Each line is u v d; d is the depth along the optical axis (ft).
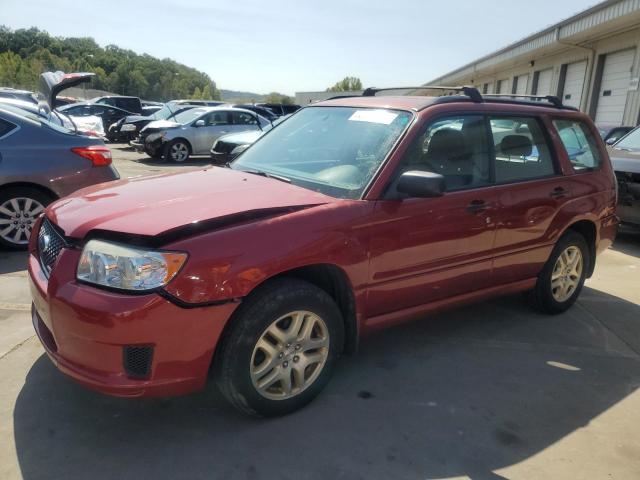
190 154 51.19
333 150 11.43
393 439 9.09
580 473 8.47
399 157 10.46
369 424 9.47
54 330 8.43
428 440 9.11
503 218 12.23
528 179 12.99
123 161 50.85
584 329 14.06
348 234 9.51
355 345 10.39
